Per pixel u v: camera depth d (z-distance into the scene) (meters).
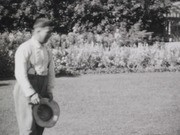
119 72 17.64
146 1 23.62
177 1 32.50
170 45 20.86
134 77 15.71
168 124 7.91
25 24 24.41
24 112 5.27
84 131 7.41
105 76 16.14
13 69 16.25
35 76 5.40
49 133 7.32
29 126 5.27
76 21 24.17
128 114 8.91
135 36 22.06
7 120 8.24
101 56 17.94
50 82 5.62
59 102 10.31
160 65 18.52
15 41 17.14
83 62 17.58
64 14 24.22
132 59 18.28
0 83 13.93
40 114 5.38
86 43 19.53
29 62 5.36
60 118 8.52
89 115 8.80
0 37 17.20
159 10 24.12
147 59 18.48
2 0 24.02
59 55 16.97
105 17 23.53
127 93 11.80
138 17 23.89
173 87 13.12
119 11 23.41
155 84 13.71
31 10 23.94
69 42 19.11
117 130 7.46
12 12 24.28
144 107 9.73
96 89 12.51
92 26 23.56
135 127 7.68
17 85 5.34
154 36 25.03
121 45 21.62
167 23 28.66
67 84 13.65
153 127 7.66
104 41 21.44
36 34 5.39
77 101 10.46
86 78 15.44
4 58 16.11
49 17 23.97
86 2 23.45
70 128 7.66
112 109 9.47
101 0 23.78
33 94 5.12
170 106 9.88
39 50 5.40
